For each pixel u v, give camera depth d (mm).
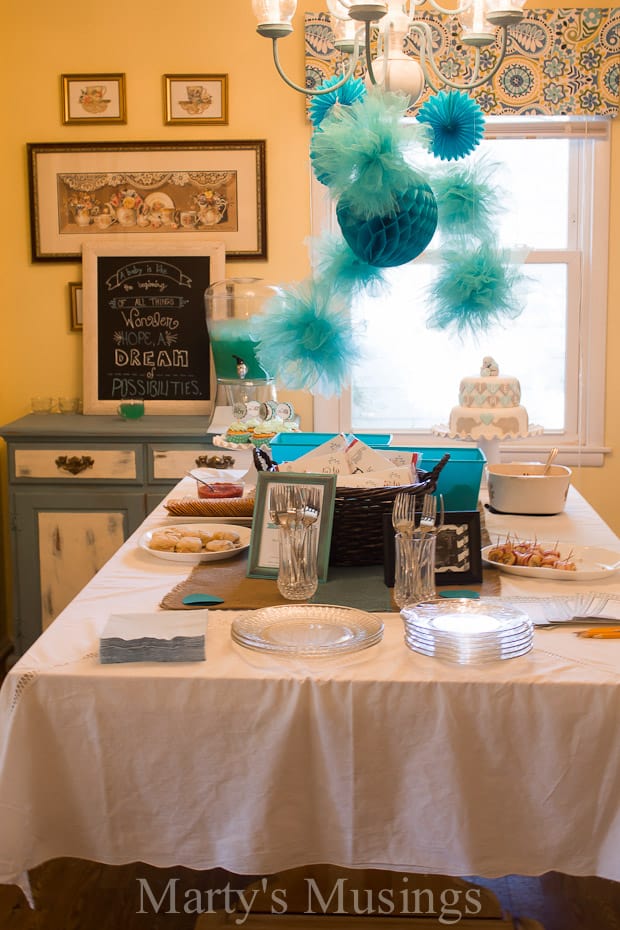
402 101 1815
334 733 1402
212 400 3885
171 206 3850
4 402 3994
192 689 1414
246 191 3826
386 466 2102
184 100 3809
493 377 2754
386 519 1843
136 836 1450
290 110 3793
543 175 3885
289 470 2086
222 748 1421
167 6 3773
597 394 3895
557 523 2338
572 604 1685
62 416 3871
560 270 3900
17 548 3629
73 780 1443
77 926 1982
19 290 3939
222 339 3525
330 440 2234
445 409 4031
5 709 1438
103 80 3814
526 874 1422
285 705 1403
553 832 1407
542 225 3912
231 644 1545
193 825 1440
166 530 2139
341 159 1735
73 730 1432
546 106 3680
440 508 1880
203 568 1967
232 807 1434
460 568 1855
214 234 3859
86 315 3893
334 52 3678
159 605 1738
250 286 3576
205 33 3781
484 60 3664
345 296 2018
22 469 3590
